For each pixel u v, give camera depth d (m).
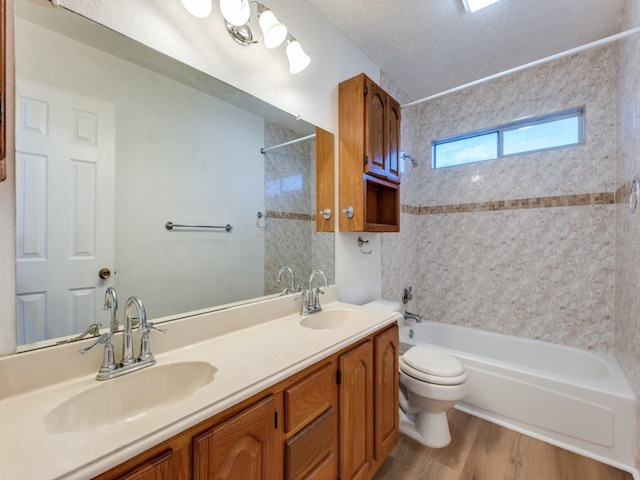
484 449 1.66
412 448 1.67
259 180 1.54
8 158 0.79
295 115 1.68
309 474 1.00
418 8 1.75
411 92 2.80
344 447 1.17
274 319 1.46
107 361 0.87
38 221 0.85
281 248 1.65
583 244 2.20
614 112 2.07
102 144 1.00
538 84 2.36
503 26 1.90
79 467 0.52
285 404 0.93
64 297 0.91
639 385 1.45
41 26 0.86
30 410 0.70
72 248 0.93
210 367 0.94
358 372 1.26
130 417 0.86
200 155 1.30
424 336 2.81
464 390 1.62
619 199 1.95
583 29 1.92
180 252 1.24
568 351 2.21
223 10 1.13
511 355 2.46
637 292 1.53
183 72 1.20
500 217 2.56
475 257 2.69
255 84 1.45
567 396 1.66
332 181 1.93
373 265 2.35
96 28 0.96
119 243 1.05
